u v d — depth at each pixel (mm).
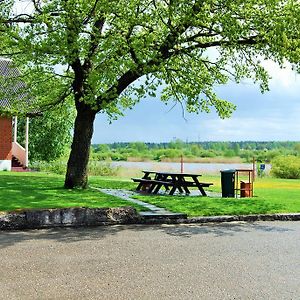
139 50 15539
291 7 15406
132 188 20656
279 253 8828
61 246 8992
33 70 17688
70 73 19453
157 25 17516
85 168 17734
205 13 15594
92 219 11750
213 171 37844
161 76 16719
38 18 15289
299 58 15469
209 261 8062
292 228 11961
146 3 16875
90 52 16656
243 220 13164
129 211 12219
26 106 20828
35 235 10141
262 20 15703
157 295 6156
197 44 17094
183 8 15492
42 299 5906
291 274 7328
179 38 16234
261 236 10641
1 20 16297
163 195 17906
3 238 9711
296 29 15516
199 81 16734
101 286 6484
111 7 15578
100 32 17141
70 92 19406
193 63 17828
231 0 15453
